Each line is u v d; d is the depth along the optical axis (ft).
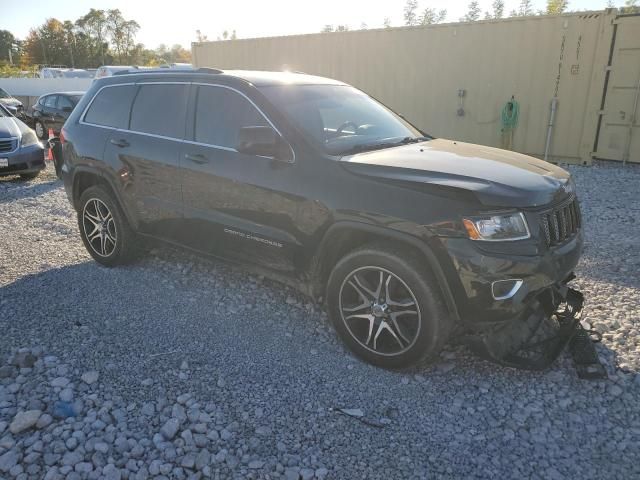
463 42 34.32
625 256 17.13
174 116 14.01
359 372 10.73
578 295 11.88
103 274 15.65
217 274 15.56
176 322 12.67
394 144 12.78
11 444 8.44
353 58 38.63
